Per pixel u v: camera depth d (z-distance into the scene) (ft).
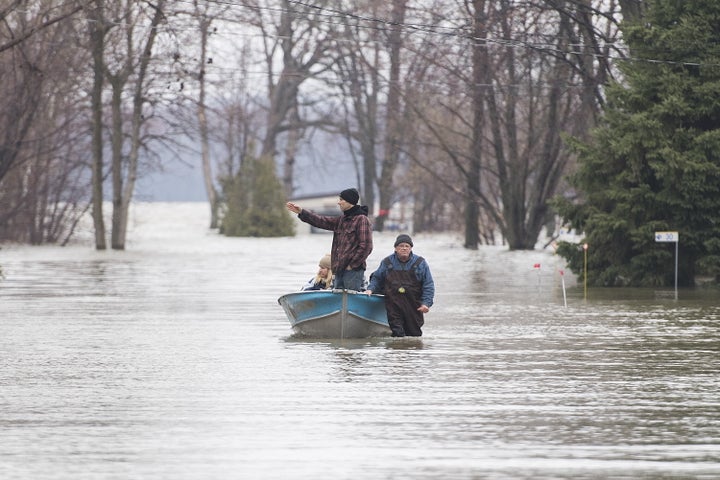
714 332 206.80
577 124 561.43
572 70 517.14
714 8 330.34
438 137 618.03
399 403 133.18
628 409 129.90
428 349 181.37
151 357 172.55
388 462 105.29
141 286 331.36
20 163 561.43
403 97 620.90
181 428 119.34
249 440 113.91
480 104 588.50
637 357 171.94
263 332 207.00
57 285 335.67
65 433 117.08
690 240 326.65
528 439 114.52
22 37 405.80
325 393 139.74
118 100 587.27
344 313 194.18
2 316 237.86
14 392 140.97
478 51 530.68
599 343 189.57
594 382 148.66
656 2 338.75
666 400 135.64
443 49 573.74
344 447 111.04
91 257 533.14
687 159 321.73
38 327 216.13
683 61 330.13
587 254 336.29
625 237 332.80
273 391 141.28
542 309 255.50
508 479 99.71
